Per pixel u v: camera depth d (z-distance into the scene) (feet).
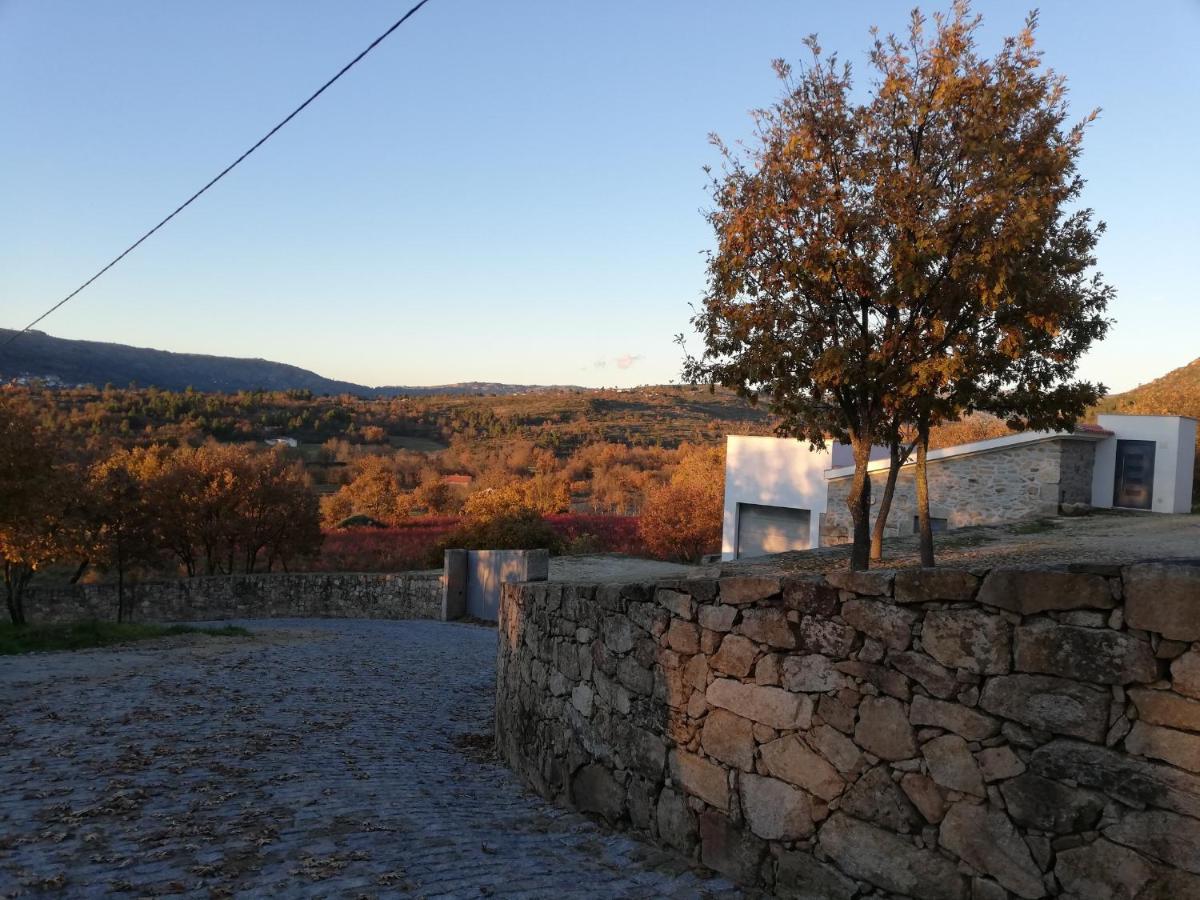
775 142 35.22
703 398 560.61
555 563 106.11
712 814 15.43
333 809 18.60
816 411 38.27
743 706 14.92
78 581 131.85
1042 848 10.61
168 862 14.48
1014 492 67.00
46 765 21.52
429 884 13.91
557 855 16.49
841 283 33.68
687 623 16.38
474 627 83.87
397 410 490.08
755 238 34.47
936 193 31.24
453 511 217.56
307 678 44.50
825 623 13.58
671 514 124.88
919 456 38.52
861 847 12.71
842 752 13.14
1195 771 9.36
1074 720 10.44
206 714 30.73
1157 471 67.05
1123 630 10.10
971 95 32.71
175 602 109.70
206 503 122.93
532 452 353.92
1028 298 31.81
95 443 150.00
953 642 11.79
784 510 84.84
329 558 141.49
